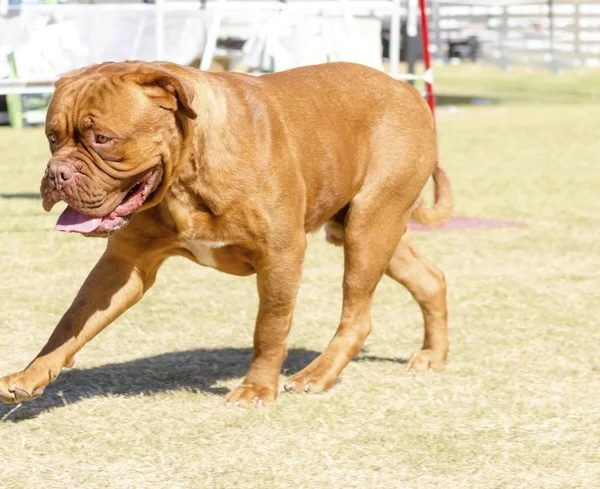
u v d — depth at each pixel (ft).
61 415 22.30
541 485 18.88
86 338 22.27
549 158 75.10
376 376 26.00
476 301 34.50
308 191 23.52
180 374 25.96
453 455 20.26
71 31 52.31
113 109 19.40
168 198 21.27
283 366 27.27
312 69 25.20
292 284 22.79
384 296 35.40
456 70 166.91
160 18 49.60
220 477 18.97
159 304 33.71
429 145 26.30
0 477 18.88
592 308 33.65
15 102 89.40
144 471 19.21
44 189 19.49
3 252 41.45
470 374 26.23
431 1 164.04
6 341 28.89
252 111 22.15
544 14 180.14
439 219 28.40
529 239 45.68
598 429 21.91
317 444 20.76
